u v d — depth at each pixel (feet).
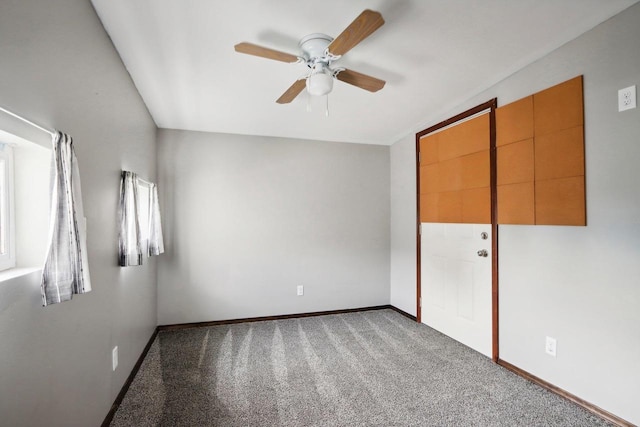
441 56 6.60
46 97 3.57
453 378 7.15
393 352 8.60
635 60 5.14
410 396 6.45
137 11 4.94
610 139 5.49
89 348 4.79
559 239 6.36
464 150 8.98
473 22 5.47
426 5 4.98
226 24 5.31
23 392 3.16
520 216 7.17
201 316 10.94
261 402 6.25
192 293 10.87
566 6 5.11
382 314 12.29
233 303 11.28
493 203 7.96
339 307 12.53
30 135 3.32
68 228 3.71
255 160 11.71
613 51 5.43
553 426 5.45
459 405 6.13
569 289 6.15
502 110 7.66
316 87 5.71
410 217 11.78
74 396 4.28
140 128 8.18
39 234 3.81
